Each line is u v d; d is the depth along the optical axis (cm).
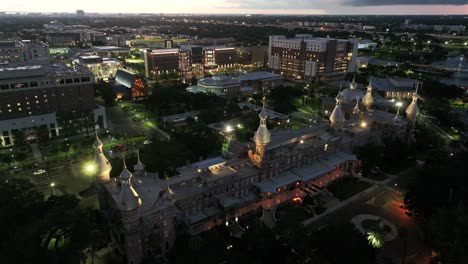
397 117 15825
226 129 17062
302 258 8956
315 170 12950
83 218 8719
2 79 17612
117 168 12125
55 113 18512
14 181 10006
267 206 11625
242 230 10431
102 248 9588
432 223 9150
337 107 14538
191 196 10094
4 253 7738
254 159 11912
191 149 14312
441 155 13862
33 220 8869
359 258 8288
